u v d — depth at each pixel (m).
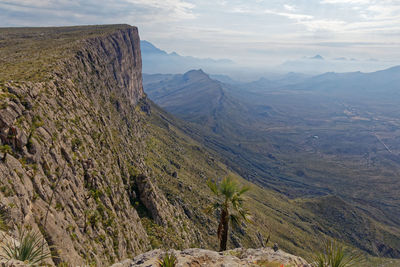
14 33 163.38
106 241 38.03
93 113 64.25
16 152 27.73
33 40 132.25
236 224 20.33
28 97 35.84
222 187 20.03
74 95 57.91
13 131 28.11
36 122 34.06
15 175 24.83
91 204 40.12
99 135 59.69
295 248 171.88
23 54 82.50
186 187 134.88
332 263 9.77
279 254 13.45
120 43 190.88
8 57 76.75
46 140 34.22
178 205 107.94
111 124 96.56
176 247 65.50
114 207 48.47
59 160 35.47
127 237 46.62
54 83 50.75
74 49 96.00
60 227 27.70
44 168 31.41
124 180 66.25
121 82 176.88
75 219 33.28
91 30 187.25
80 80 76.56
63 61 72.19
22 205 23.20
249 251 14.00
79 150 43.84
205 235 104.25
